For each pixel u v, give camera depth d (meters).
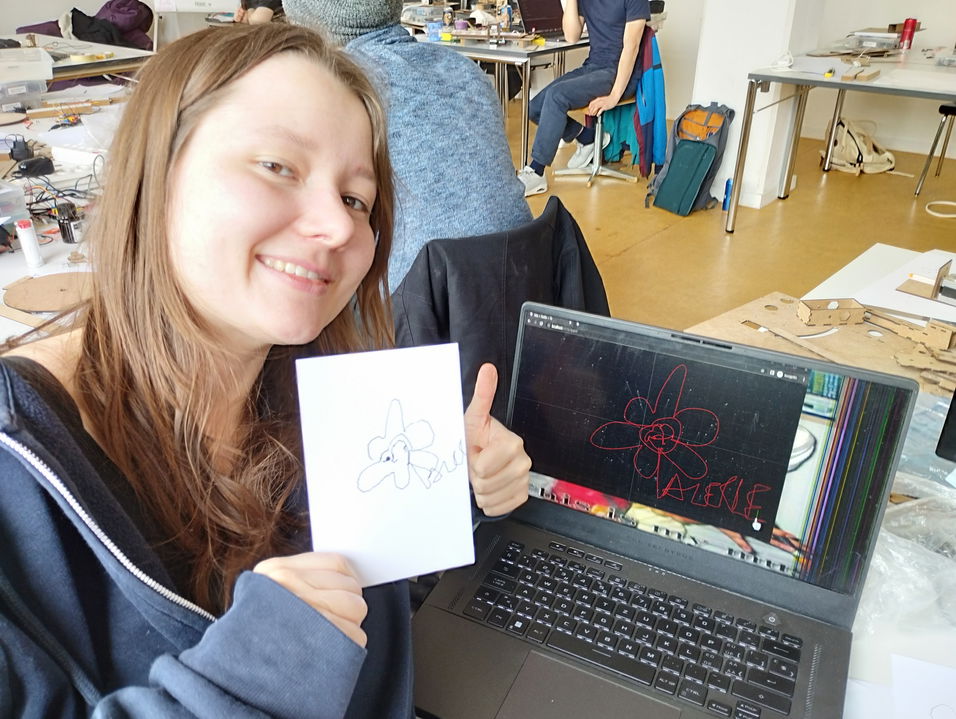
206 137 0.56
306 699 0.50
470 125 1.61
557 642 0.76
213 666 0.49
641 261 3.57
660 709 0.69
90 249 0.61
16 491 0.52
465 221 1.63
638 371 0.83
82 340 0.63
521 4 4.86
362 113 0.62
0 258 1.63
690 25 5.72
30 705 0.49
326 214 0.58
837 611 0.76
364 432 0.65
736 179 3.78
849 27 5.12
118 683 0.57
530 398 0.89
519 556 0.86
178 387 0.61
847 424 0.74
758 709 0.69
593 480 0.86
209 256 0.56
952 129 4.97
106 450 0.60
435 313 1.56
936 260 1.65
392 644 0.75
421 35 5.21
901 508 0.95
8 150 2.28
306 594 0.54
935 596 0.82
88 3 5.99
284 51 0.59
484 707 0.71
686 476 0.82
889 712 0.71
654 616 0.78
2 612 0.50
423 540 0.67
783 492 0.77
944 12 4.77
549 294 1.64
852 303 1.40
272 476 0.74
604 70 4.46
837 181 4.66
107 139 0.61
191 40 0.58
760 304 1.48
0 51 2.82
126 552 0.55
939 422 1.12
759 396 0.78
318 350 0.79
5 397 0.53
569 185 4.62
